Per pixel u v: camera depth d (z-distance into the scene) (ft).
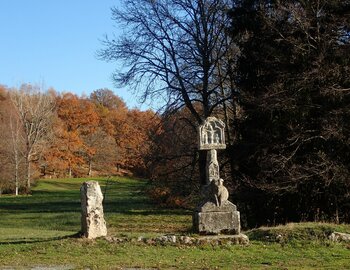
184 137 104.99
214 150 57.67
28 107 245.65
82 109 307.99
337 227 55.11
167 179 106.42
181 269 40.42
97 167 307.37
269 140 79.97
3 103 253.03
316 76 73.97
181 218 109.40
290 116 77.87
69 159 287.28
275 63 81.20
